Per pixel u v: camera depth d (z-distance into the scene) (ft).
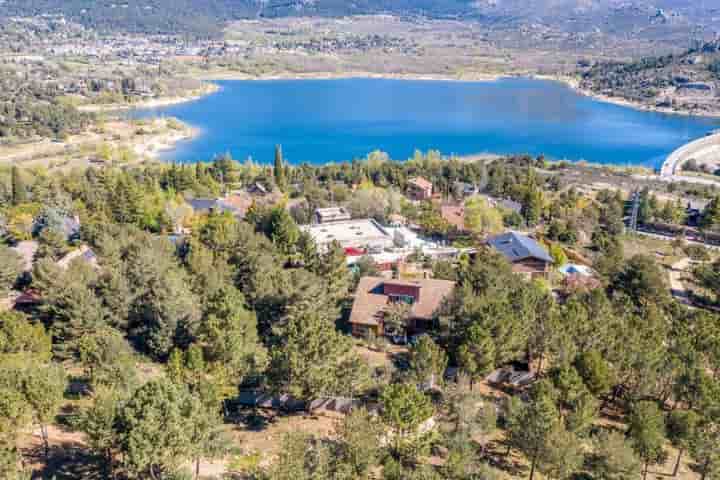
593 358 232.94
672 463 221.05
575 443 187.73
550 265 409.49
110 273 279.49
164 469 163.43
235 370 220.02
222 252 347.15
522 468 201.46
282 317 279.08
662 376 240.94
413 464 187.11
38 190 565.12
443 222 508.94
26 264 362.94
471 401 209.77
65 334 246.47
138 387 184.65
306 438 184.24
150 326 260.01
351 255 427.74
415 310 292.81
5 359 203.72
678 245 555.69
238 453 187.11
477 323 243.81
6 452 153.89
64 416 203.21
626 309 308.19
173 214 492.54
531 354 264.72
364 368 222.89
